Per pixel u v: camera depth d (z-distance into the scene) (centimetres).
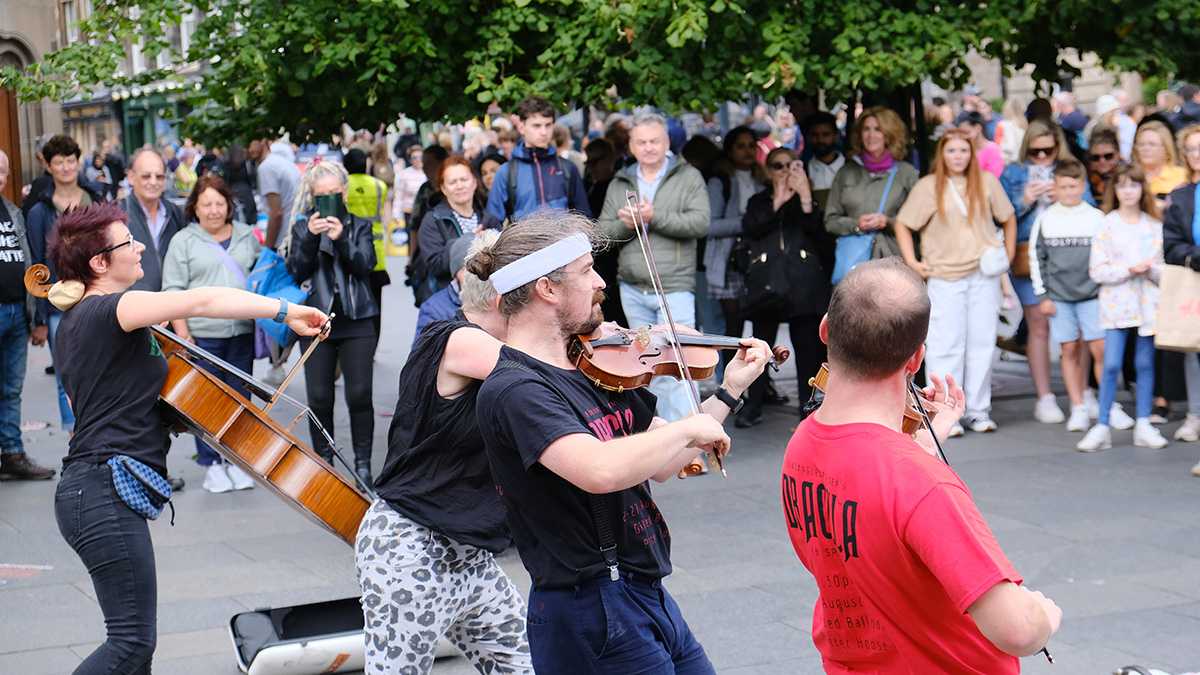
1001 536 570
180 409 377
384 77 701
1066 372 789
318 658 416
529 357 262
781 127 1875
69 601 517
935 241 778
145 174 698
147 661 342
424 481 316
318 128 805
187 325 688
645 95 719
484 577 330
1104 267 727
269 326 648
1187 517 590
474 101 758
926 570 207
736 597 500
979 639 209
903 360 217
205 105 789
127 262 356
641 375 278
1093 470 687
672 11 693
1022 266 816
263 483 389
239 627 445
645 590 263
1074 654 432
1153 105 1662
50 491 712
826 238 790
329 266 652
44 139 1298
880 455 212
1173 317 693
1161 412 812
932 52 719
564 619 255
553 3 736
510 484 257
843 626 227
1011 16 746
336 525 394
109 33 739
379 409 927
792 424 830
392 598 317
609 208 737
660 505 648
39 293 352
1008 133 1373
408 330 1322
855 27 715
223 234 709
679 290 729
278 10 730
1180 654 429
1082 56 843
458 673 431
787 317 773
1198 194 683
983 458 723
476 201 729
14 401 739
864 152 786
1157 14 747
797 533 235
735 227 853
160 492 349
